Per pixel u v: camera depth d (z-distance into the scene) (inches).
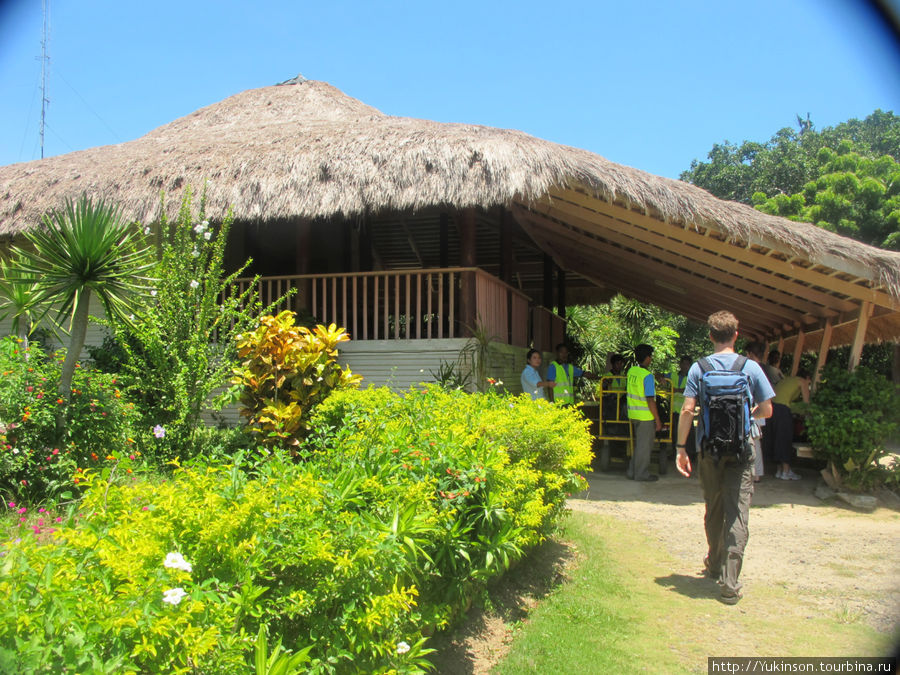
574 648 146.2
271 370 262.2
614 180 315.9
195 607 72.9
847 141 1109.7
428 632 133.0
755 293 453.4
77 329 240.1
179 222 330.6
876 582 197.5
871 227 858.1
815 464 401.1
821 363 430.9
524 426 184.9
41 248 243.6
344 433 157.0
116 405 250.1
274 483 104.3
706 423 185.0
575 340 818.2
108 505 94.6
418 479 135.6
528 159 321.7
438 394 204.8
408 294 372.5
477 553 150.7
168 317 297.0
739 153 1320.1
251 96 592.7
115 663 65.4
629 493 330.3
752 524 269.9
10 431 210.2
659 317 1216.2
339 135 383.2
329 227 503.5
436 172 329.7
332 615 96.4
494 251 634.8
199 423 320.5
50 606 69.8
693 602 180.7
